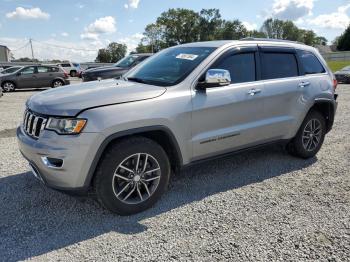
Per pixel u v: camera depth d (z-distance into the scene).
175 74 4.08
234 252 3.01
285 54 5.03
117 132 3.37
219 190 4.28
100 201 3.51
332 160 5.44
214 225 3.45
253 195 4.14
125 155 3.48
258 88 4.50
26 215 3.64
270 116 4.72
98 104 3.37
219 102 4.09
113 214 3.67
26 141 3.49
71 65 40.72
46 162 3.31
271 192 4.23
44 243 3.15
